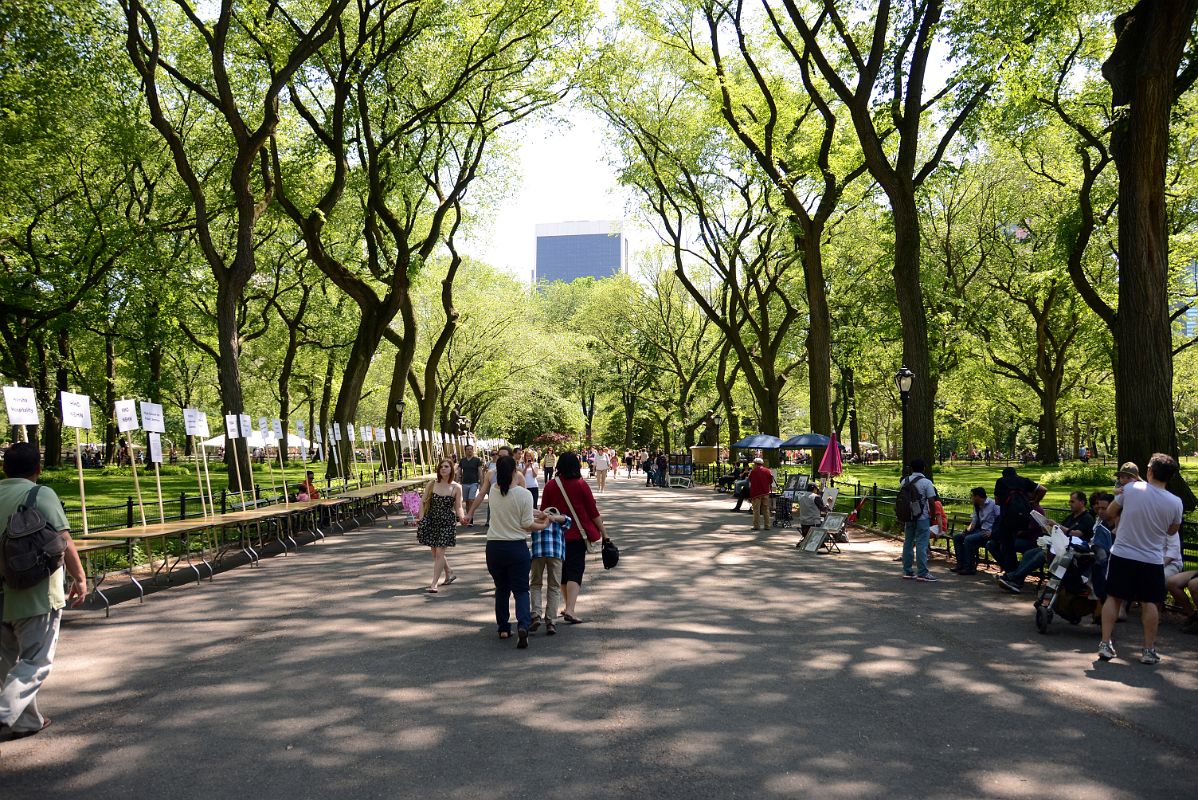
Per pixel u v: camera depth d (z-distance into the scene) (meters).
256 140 20.64
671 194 36.91
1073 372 51.56
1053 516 14.25
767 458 37.88
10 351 35.84
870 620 9.45
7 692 5.29
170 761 5.03
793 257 36.38
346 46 27.02
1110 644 7.62
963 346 41.84
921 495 12.57
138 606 10.19
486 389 62.16
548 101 30.50
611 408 83.38
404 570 13.16
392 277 31.39
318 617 9.45
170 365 49.41
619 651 7.84
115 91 24.84
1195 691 6.64
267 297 41.66
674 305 58.19
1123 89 15.61
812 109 30.50
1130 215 15.12
